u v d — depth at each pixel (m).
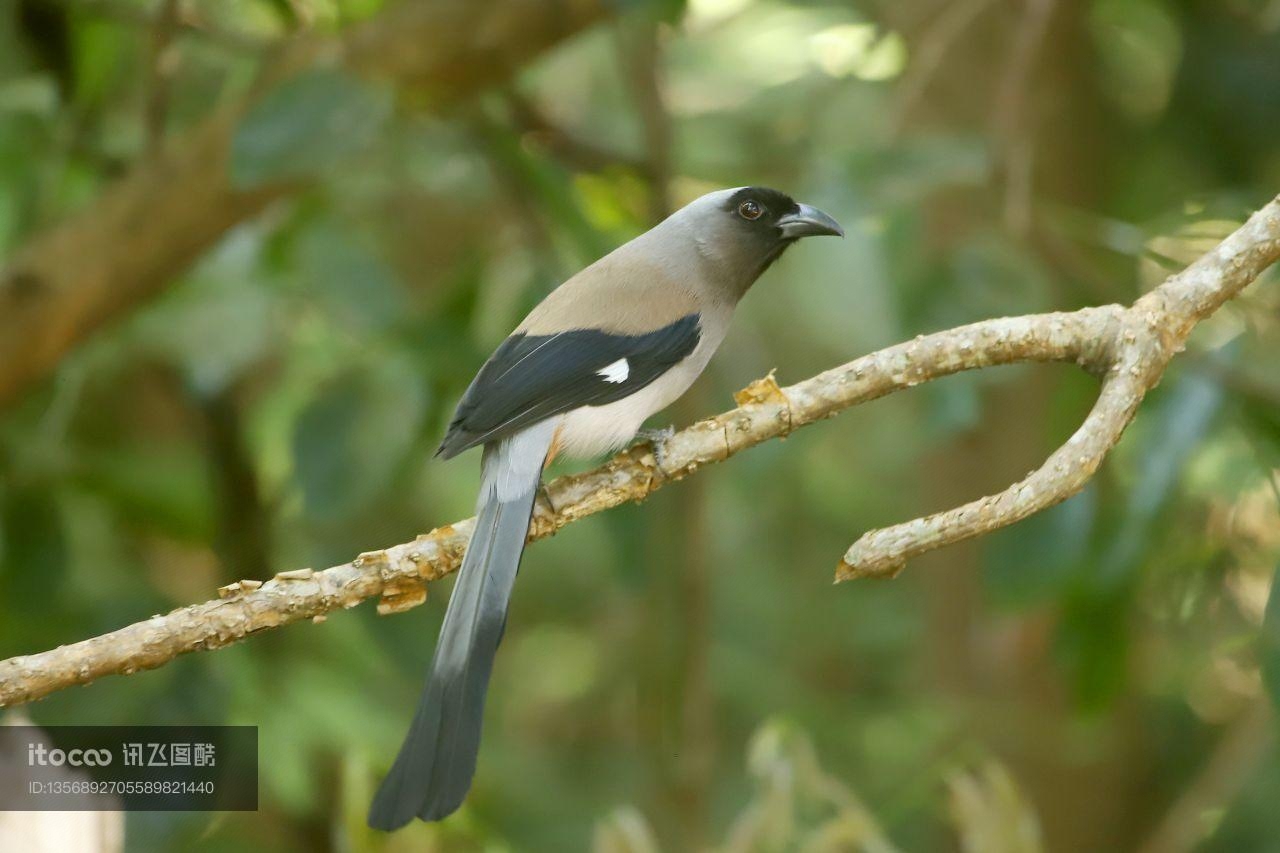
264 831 13.20
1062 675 13.95
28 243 11.34
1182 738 15.02
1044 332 7.47
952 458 14.43
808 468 16.69
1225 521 12.79
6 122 11.60
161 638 6.81
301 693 11.30
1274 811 13.31
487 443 8.54
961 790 9.80
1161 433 9.95
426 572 7.34
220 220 10.41
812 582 17.05
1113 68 14.88
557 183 11.69
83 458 11.61
